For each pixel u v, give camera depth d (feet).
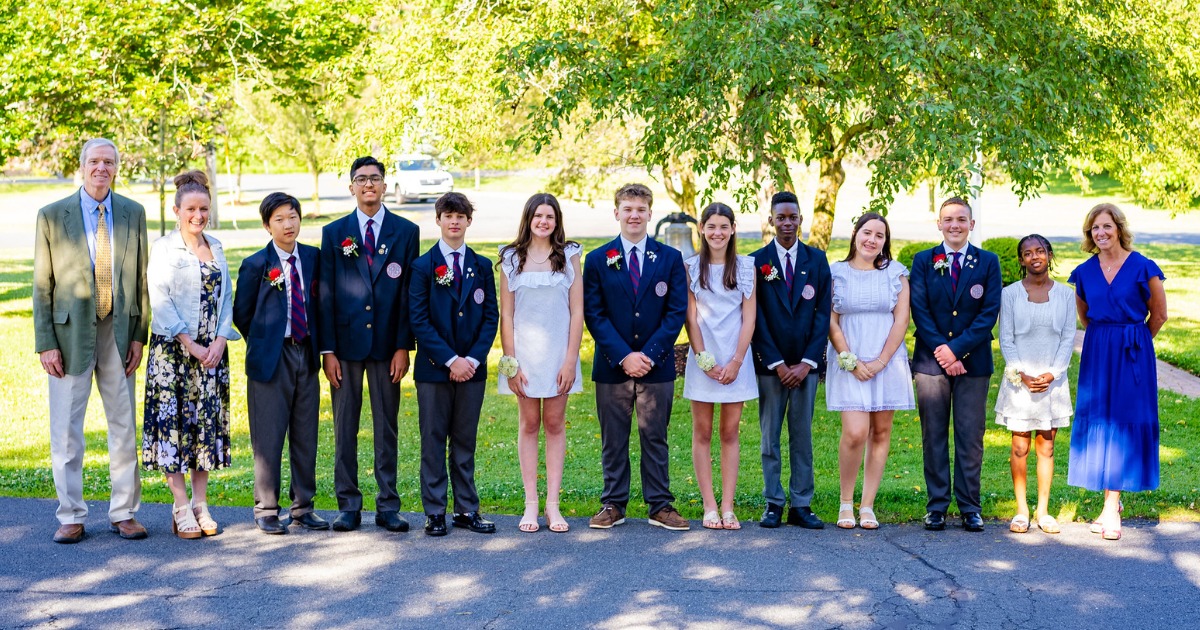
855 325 20.08
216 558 17.80
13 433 30.30
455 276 19.33
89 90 42.24
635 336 19.63
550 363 19.56
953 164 28.71
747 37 28.19
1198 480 24.54
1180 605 15.72
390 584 16.60
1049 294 19.93
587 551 18.37
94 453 27.71
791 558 17.99
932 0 30.50
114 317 18.53
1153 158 46.98
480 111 38.50
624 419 19.80
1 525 19.56
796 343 19.75
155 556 17.87
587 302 19.80
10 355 42.27
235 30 45.11
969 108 29.50
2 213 124.67
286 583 16.60
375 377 19.44
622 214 19.72
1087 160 48.03
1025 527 19.58
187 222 18.58
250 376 18.99
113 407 18.78
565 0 36.78
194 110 44.19
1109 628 14.87
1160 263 75.00
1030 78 31.17
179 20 44.21
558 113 32.22
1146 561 17.74
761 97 29.35
